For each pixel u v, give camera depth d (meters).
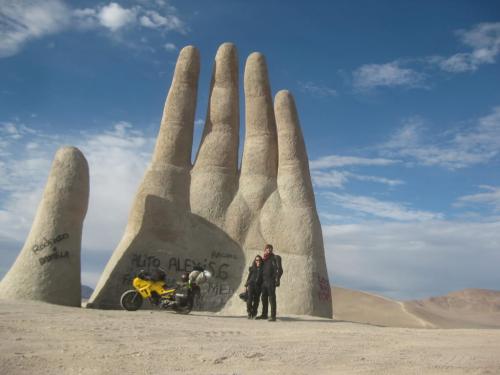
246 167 19.41
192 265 17.53
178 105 19.86
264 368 5.39
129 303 13.70
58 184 15.64
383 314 41.34
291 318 14.06
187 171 19.23
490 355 6.50
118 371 5.07
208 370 5.23
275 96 19.70
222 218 18.44
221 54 21.08
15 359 5.40
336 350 6.82
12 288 14.36
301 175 18.56
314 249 17.44
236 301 17.02
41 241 14.99
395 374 5.13
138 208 17.91
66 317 9.70
